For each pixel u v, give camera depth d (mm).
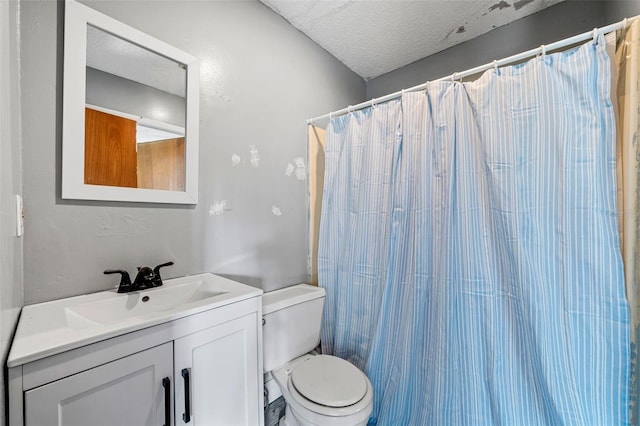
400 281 1361
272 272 1570
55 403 587
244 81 1422
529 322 994
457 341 1138
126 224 1040
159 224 1127
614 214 897
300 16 1609
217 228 1316
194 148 1211
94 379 640
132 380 702
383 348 1387
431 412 1159
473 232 1132
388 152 1441
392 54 1991
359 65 2127
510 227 1051
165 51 1128
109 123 993
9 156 601
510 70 1093
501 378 1056
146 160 1082
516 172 1053
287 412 1221
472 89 1176
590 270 917
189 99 1197
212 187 1295
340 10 1561
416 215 1288
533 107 1029
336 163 1669
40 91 854
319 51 1879
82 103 928
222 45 1329
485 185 1133
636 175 857
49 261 876
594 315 910
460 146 1179
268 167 1548
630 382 862
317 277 1777
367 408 1058
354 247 1547
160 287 1046
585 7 1459
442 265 1188
